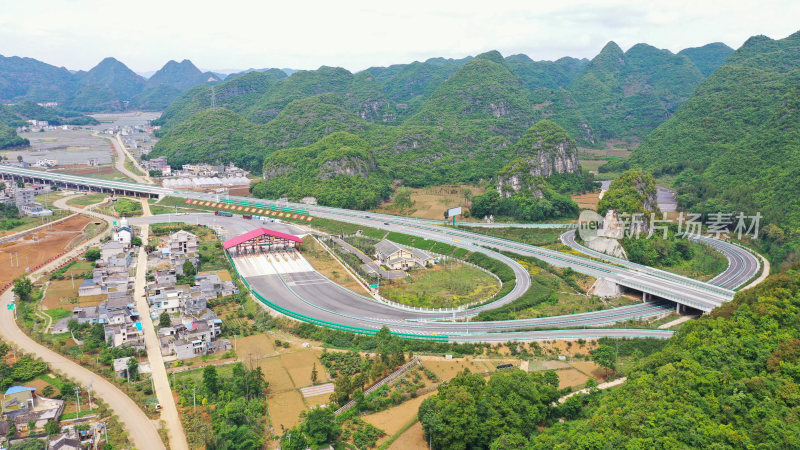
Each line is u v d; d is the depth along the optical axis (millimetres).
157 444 116188
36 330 167625
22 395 124562
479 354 158625
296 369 149625
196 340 158125
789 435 84188
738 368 105438
